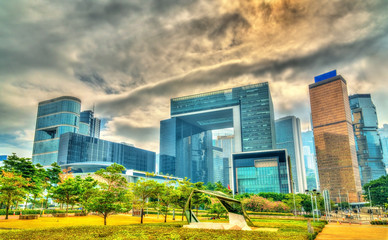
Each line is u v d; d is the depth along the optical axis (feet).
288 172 525.75
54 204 408.05
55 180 279.08
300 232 110.93
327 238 109.91
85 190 204.64
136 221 181.16
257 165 551.59
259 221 186.70
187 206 138.21
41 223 141.69
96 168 585.63
